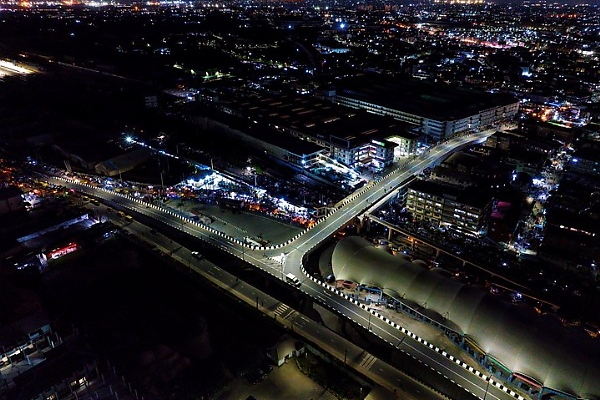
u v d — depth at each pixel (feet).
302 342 310.04
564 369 266.16
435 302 322.75
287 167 594.24
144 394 269.23
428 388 277.44
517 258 409.49
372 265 359.46
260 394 277.03
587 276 382.63
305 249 402.31
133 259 402.93
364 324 317.83
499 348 286.05
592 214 440.86
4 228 425.28
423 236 434.71
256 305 346.95
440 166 561.43
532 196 521.65
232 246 407.23
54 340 312.09
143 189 522.88
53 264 392.68
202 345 311.06
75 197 503.20
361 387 282.97
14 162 592.60
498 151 601.62
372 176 568.82
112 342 309.83
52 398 261.24
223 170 582.35
